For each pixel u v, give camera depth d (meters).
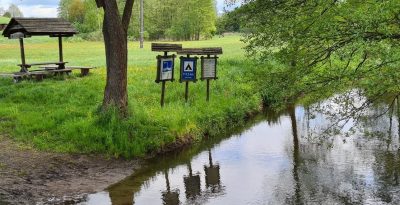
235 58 32.22
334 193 10.91
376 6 8.55
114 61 14.77
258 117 20.52
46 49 55.12
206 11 107.25
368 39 8.66
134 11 104.00
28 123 14.69
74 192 10.57
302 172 12.61
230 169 12.97
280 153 14.61
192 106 18.05
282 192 11.02
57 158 12.50
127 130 14.09
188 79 18.39
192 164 13.43
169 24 115.81
